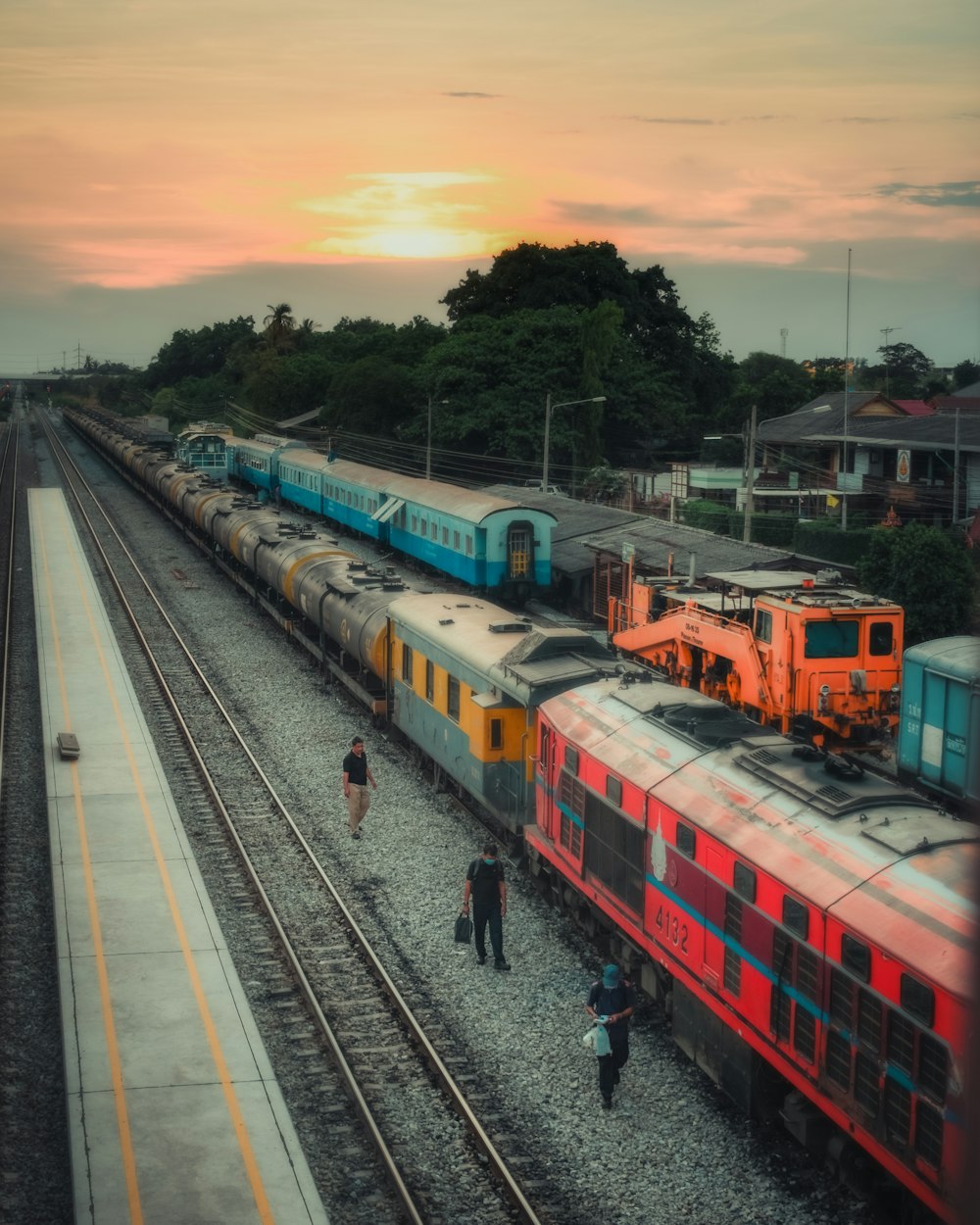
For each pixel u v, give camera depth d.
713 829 12.91
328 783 23.70
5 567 48.38
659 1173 11.86
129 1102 12.73
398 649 25.11
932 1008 9.65
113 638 36.44
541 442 66.44
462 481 69.06
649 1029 14.71
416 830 21.20
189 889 18.34
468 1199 11.45
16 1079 13.36
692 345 84.12
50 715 28.12
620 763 15.17
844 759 13.05
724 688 26.94
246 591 43.72
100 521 63.91
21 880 18.81
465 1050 14.13
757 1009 12.14
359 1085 13.34
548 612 42.72
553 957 16.52
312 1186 11.44
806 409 67.69
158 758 25.06
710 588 29.61
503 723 19.53
